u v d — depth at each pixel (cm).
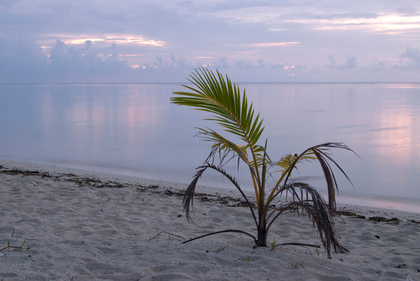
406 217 725
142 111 3781
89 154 1511
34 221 548
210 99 416
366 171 1208
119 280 332
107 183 935
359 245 511
